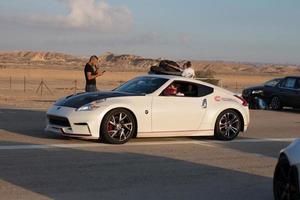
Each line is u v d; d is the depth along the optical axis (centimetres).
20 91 4406
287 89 2761
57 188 920
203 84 1552
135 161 1184
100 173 1047
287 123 2119
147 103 1441
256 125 2014
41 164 1110
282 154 830
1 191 888
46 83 6406
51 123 1428
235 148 1432
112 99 1405
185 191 934
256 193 938
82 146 1348
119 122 1399
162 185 971
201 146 1440
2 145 1326
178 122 1488
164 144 1447
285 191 809
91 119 1363
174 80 1512
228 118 1570
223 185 991
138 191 921
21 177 990
